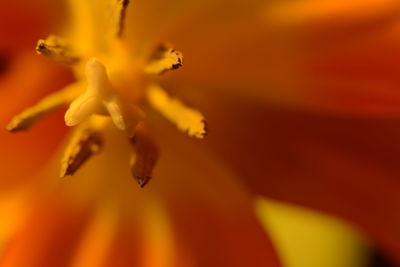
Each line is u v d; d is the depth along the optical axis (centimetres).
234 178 28
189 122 26
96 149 26
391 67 26
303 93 27
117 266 28
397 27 26
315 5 26
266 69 27
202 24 27
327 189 29
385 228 29
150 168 26
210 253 28
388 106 26
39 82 28
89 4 27
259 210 31
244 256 28
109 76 26
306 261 34
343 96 27
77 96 26
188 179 28
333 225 34
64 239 28
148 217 28
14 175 28
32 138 27
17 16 27
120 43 26
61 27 27
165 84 27
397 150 28
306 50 27
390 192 28
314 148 28
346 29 26
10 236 28
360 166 28
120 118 25
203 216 28
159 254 28
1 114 27
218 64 27
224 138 28
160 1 27
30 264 27
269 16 27
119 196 28
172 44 27
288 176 28
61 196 28
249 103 28
